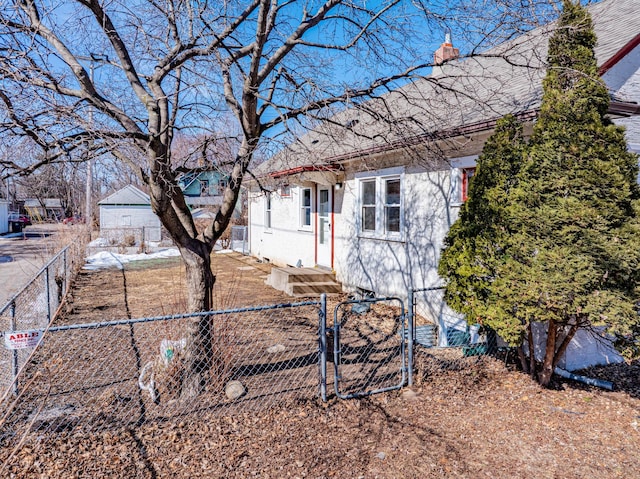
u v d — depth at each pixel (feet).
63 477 10.73
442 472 11.15
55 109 12.75
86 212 57.67
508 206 15.12
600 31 22.56
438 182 24.13
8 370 17.13
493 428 13.46
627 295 13.55
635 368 18.92
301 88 17.28
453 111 22.27
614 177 13.37
